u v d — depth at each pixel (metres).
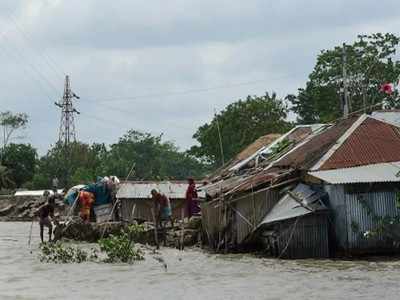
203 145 75.75
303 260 24.64
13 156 101.19
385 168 25.77
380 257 24.95
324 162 26.12
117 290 19.09
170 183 44.81
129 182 46.12
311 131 36.12
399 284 18.70
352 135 27.53
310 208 24.97
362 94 65.06
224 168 45.91
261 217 26.61
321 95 67.94
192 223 33.12
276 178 26.86
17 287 20.17
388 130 27.86
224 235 28.38
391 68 65.62
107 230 35.75
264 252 27.14
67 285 20.34
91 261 26.64
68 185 86.75
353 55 66.50
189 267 23.91
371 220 24.75
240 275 21.47
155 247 31.50
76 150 108.38
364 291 17.67
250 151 46.69
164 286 19.67
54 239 35.62
